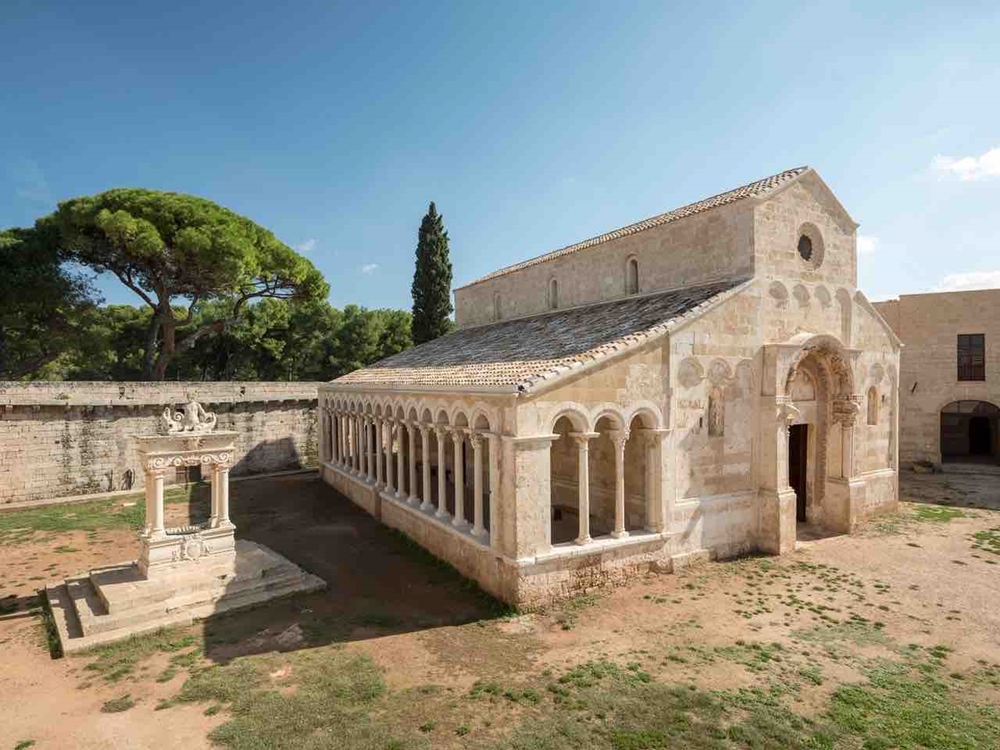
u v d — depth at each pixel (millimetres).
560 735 9625
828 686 11273
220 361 63750
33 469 30266
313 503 29172
